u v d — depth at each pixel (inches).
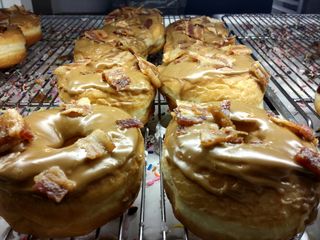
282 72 13.1
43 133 6.8
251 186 5.8
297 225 6.1
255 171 5.8
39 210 6.0
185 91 9.6
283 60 14.2
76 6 19.5
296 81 12.6
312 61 14.1
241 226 6.0
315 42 15.6
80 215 6.1
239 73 9.9
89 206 6.1
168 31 14.8
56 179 5.8
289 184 5.9
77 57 12.3
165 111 11.0
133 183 6.8
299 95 11.3
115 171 6.3
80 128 7.1
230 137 6.1
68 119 7.2
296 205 5.9
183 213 6.5
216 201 6.0
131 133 6.9
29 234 6.5
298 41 16.1
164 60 11.3
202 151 6.1
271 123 6.8
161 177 7.5
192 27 14.0
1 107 10.9
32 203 6.0
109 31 13.6
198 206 6.2
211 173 6.0
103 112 7.4
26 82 12.5
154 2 19.1
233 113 7.0
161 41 14.8
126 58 10.7
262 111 7.3
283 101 11.4
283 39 16.2
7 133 6.2
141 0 19.0
